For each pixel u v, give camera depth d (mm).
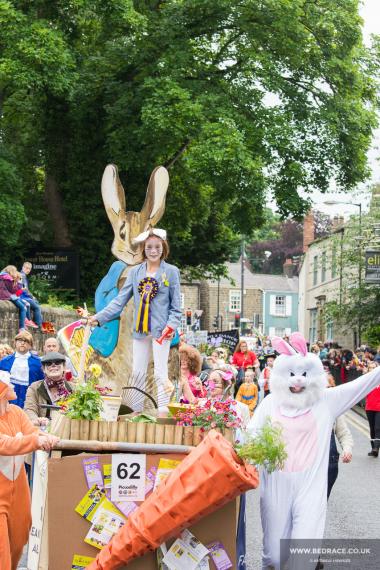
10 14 27859
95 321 8812
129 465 6457
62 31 30875
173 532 6219
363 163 35000
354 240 37062
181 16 32250
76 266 33531
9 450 6309
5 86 31406
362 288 36812
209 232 43500
